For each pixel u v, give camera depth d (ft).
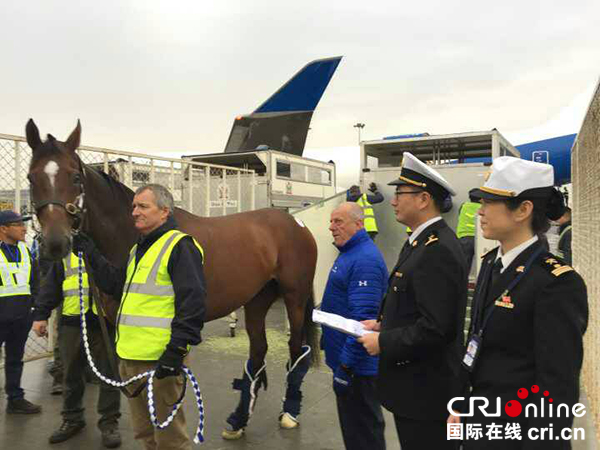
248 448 10.93
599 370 11.18
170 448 7.71
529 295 4.74
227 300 11.97
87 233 9.73
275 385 15.05
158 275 7.45
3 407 13.19
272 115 40.65
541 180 5.00
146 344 7.38
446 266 5.92
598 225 11.53
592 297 12.76
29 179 8.98
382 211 27.32
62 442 11.22
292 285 13.43
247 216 13.46
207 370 16.52
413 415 6.16
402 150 29.94
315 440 11.37
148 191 7.66
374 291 7.93
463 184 25.29
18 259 12.85
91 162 17.29
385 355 6.06
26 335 12.86
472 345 5.20
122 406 13.35
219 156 29.09
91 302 10.59
